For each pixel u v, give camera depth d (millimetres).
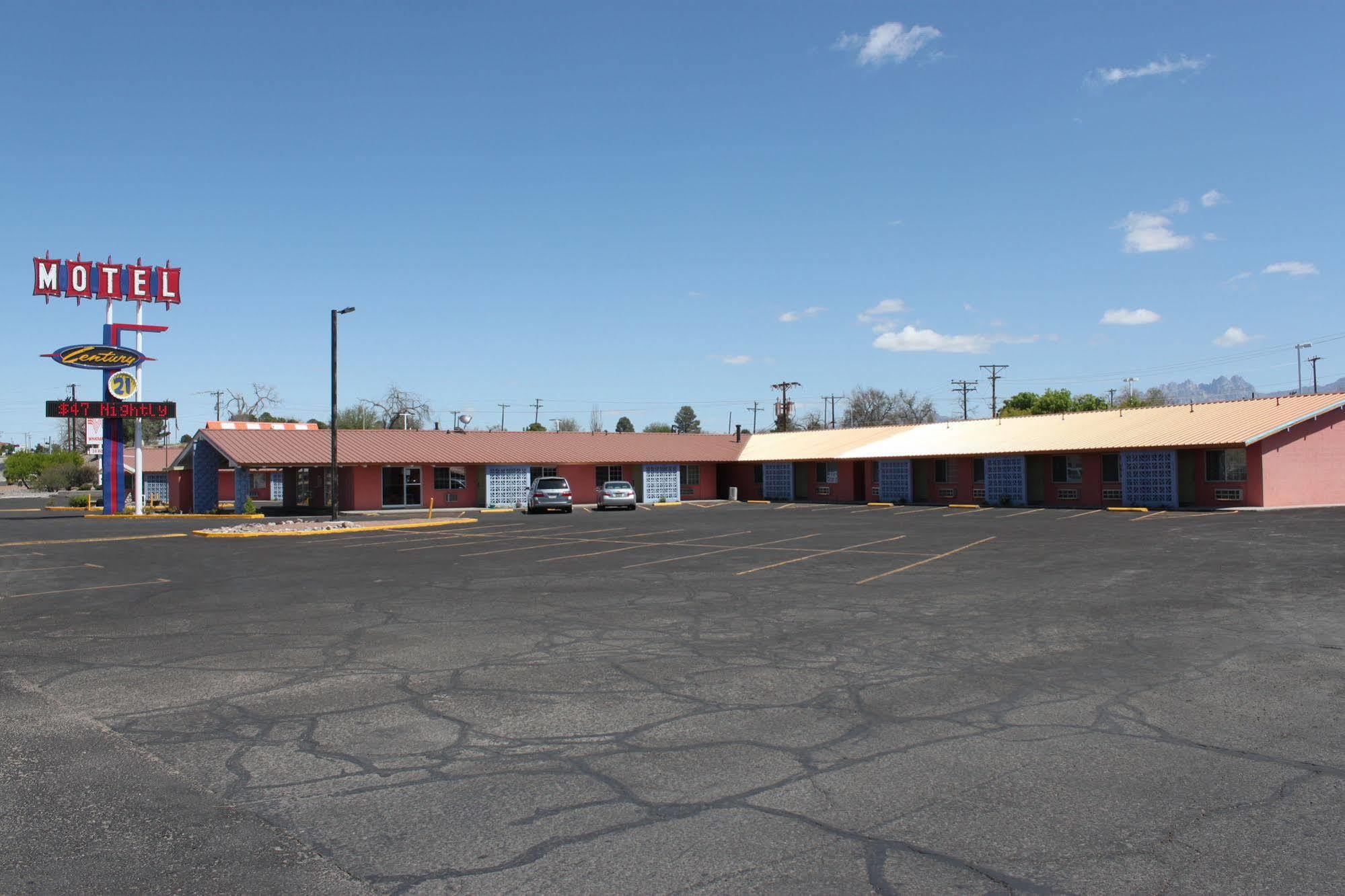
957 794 5512
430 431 54344
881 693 7953
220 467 52188
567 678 8672
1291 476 34312
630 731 6930
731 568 17750
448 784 5812
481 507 51188
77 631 11836
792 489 54906
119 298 44938
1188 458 36562
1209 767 5926
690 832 5004
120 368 45188
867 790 5617
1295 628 10531
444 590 15172
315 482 51531
